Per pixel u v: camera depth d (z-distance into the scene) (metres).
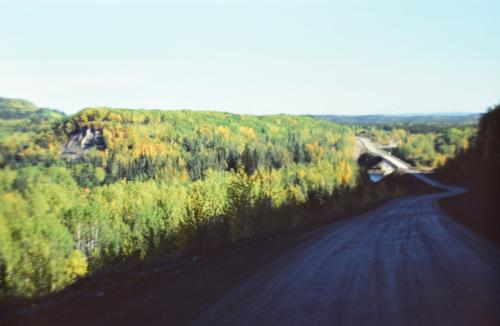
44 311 7.79
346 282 8.73
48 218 36.25
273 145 166.62
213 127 164.50
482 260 10.47
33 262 20.53
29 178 51.38
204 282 9.20
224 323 6.31
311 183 63.16
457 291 7.61
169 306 7.34
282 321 6.32
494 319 6.07
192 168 125.38
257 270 10.38
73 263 30.84
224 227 19.20
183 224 18.67
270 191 28.78
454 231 17.03
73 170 88.75
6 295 10.40
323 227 23.25
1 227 27.73
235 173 23.22
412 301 7.10
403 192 84.69
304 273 9.83
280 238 17.89
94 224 53.59
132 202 72.38
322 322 6.22
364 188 65.19
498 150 26.30
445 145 153.38
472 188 39.59
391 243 14.48
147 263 13.20
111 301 7.98
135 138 129.25
